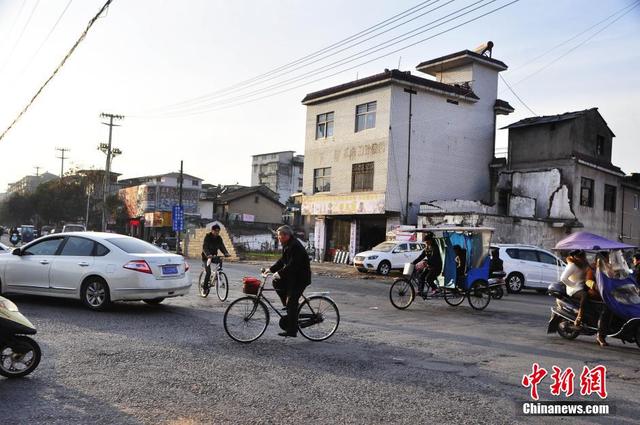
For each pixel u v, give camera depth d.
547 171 29.78
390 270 24.61
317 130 33.88
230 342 7.84
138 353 6.92
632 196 34.25
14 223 77.75
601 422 4.96
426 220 27.48
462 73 33.28
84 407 4.86
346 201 30.81
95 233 11.08
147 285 10.17
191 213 59.03
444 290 13.40
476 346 8.41
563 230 28.86
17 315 5.69
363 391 5.63
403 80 28.80
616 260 8.95
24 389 5.32
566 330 9.44
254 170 75.06
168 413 4.77
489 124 33.28
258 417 4.74
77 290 10.38
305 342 8.15
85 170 62.03
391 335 9.09
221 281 12.81
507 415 5.04
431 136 30.50
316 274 23.98
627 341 8.75
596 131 30.92
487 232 13.53
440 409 5.14
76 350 6.96
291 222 57.19
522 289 20.56
